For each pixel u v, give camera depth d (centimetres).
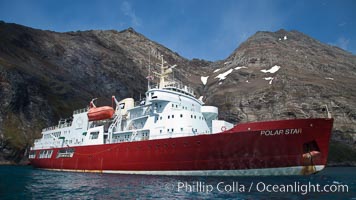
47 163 5084
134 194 2241
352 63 14888
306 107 9969
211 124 3734
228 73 15550
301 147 2780
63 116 9131
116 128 4153
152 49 18588
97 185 2759
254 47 16925
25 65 9962
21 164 7238
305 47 16925
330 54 16275
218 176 3009
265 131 2822
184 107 3766
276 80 11769
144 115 3834
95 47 14162
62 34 14488
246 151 2891
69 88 10406
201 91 15350
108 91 11844
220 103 11800
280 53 15125
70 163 4491
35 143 5959
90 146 4203
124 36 18562
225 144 2934
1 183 3009
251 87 12275
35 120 8288
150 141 3412
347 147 9331
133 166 3562
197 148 3059
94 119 4344
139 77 13888
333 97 10144
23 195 2255
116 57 14125
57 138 5100
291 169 2855
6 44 10362
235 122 10719
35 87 8925
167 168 3266
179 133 3338
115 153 3784
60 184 2889
